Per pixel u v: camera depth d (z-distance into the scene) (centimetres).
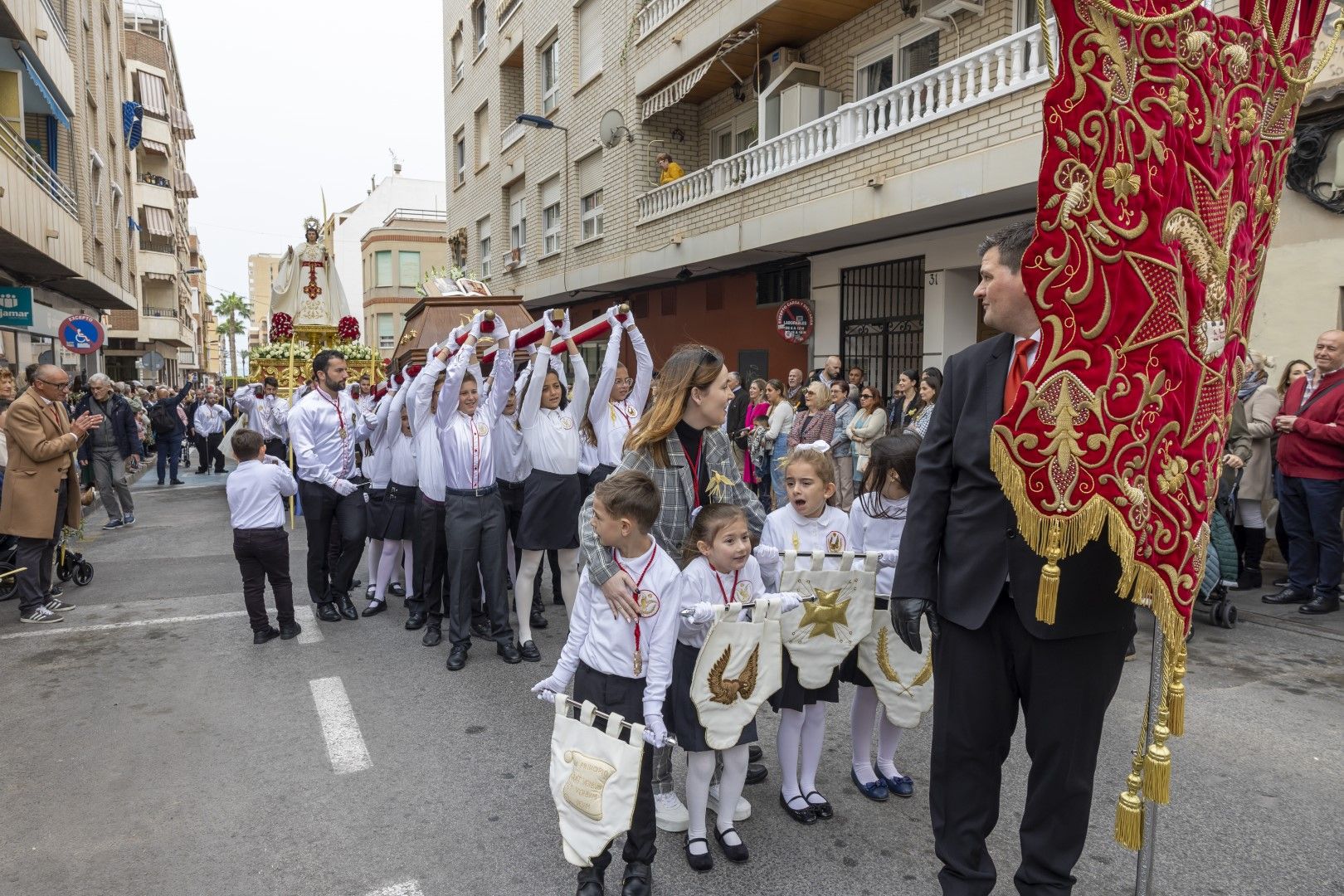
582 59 1777
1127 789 241
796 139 1142
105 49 2214
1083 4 191
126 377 4488
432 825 334
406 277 4269
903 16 1107
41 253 1309
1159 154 204
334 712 452
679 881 294
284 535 586
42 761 395
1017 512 212
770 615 303
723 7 1254
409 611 655
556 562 674
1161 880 290
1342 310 691
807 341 1265
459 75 2595
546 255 1955
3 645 578
